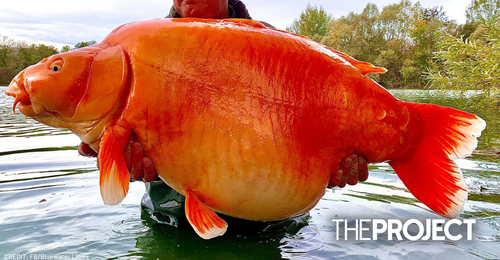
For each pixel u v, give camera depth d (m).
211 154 0.90
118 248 1.06
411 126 1.00
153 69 0.88
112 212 1.31
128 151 0.92
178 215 1.23
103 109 0.88
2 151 2.39
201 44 0.90
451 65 3.56
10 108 6.25
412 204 1.42
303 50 0.94
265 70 0.91
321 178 0.97
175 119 0.89
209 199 0.94
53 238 1.10
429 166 1.01
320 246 1.10
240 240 1.14
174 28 0.90
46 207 1.33
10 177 1.70
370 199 1.47
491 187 1.59
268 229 1.21
